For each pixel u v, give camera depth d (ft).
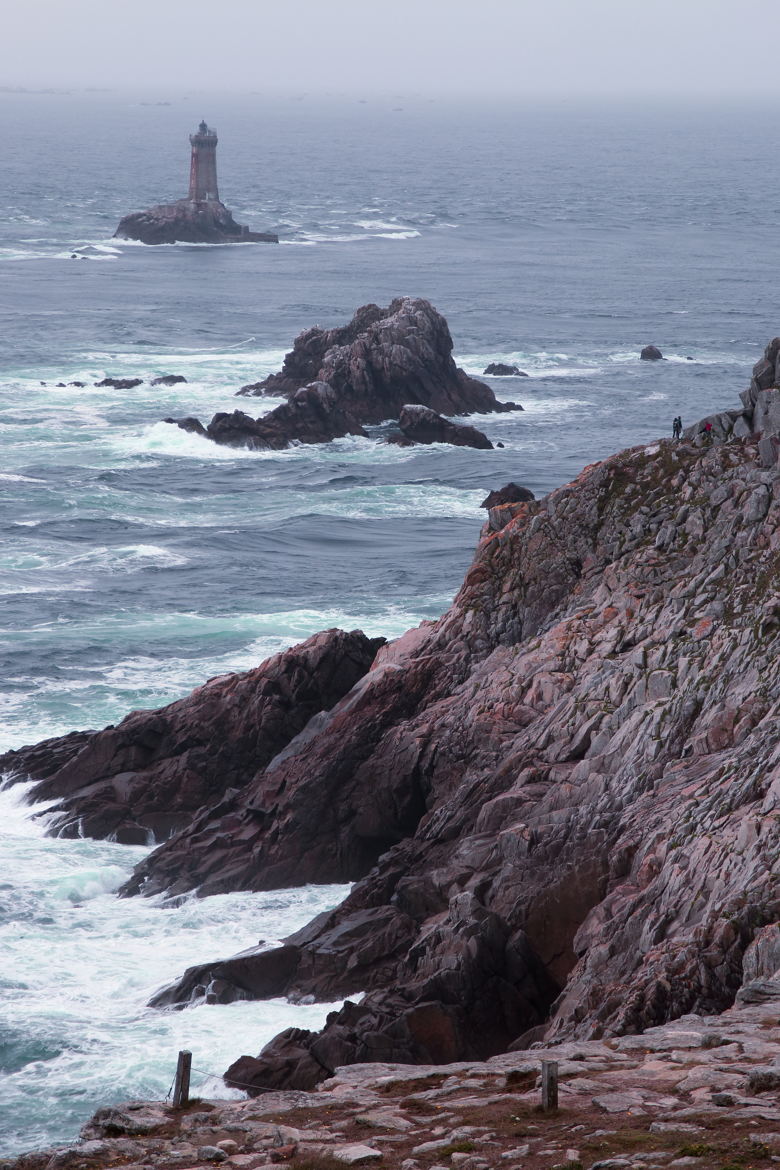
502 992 216.33
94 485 604.49
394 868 261.03
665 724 244.83
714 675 249.55
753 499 285.43
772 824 198.80
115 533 537.24
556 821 239.71
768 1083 118.01
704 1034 137.28
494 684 284.20
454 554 512.63
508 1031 213.87
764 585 265.95
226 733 319.47
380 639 333.83
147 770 318.24
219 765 314.96
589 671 271.90
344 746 294.46
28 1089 210.18
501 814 250.78
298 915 269.44
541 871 232.12
